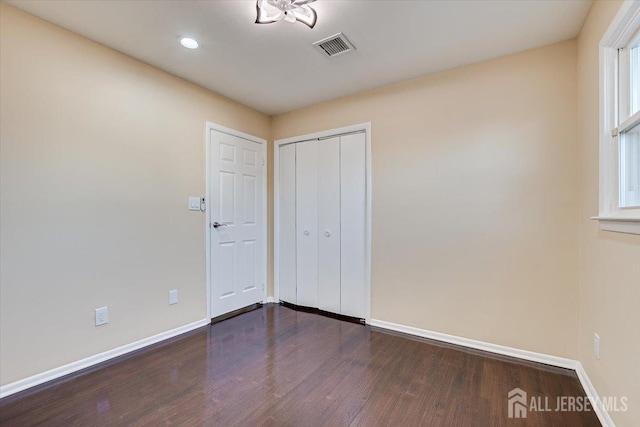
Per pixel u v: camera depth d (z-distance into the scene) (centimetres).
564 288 214
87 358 213
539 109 222
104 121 223
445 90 259
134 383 193
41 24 193
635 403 125
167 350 240
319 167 337
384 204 289
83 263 212
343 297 320
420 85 271
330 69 257
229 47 224
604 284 161
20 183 185
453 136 255
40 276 193
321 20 193
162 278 259
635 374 126
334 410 167
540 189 222
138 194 243
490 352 238
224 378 199
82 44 212
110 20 194
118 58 231
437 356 231
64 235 203
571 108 212
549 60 219
